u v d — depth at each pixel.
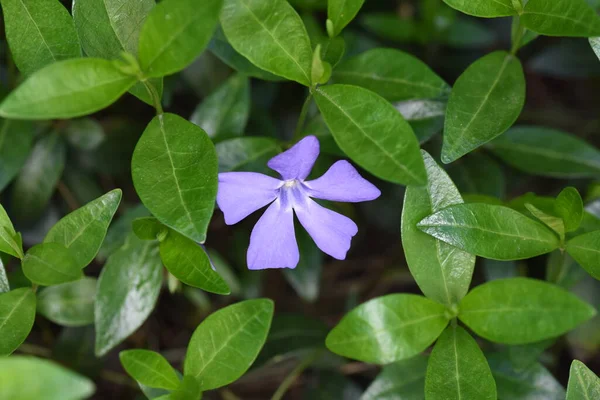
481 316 0.25
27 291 0.25
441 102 0.28
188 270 0.25
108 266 0.27
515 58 0.27
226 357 0.25
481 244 0.25
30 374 0.21
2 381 0.21
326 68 0.25
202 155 0.24
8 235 0.24
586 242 0.25
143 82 0.25
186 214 0.24
